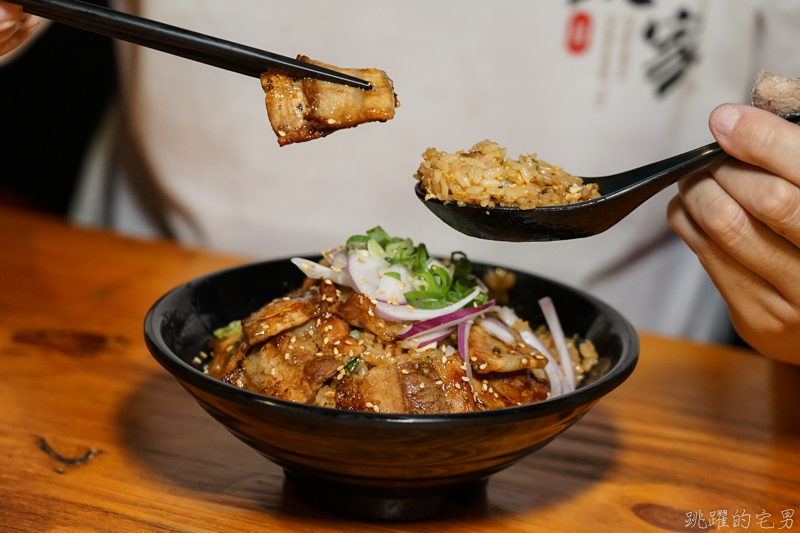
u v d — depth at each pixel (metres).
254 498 0.42
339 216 0.77
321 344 0.43
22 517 0.40
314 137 0.42
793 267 0.43
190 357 0.45
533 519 0.42
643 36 0.69
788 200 0.40
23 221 0.76
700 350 0.59
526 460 0.46
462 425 0.36
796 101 0.41
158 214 0.85
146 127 0.76
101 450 0.45
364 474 0.38
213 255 0.71
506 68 0.71
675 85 0.71
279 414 0.36
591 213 0.41
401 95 0.72
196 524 0.40
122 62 0.80
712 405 0.52
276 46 0.72
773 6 0.69
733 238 0.43
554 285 0.49
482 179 0.42
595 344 0.46
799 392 0.54
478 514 0.42
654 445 0.48
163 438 0.46
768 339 0.48
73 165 1.06
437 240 0.77
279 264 0.50
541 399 0.45
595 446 0.47
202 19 0.72
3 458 0.44
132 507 0.41
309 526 0.41
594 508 0.43
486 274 0.51
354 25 0.71
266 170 0.76
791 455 0.47
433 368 0.43
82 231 0.75
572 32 0.69
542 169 0.44
